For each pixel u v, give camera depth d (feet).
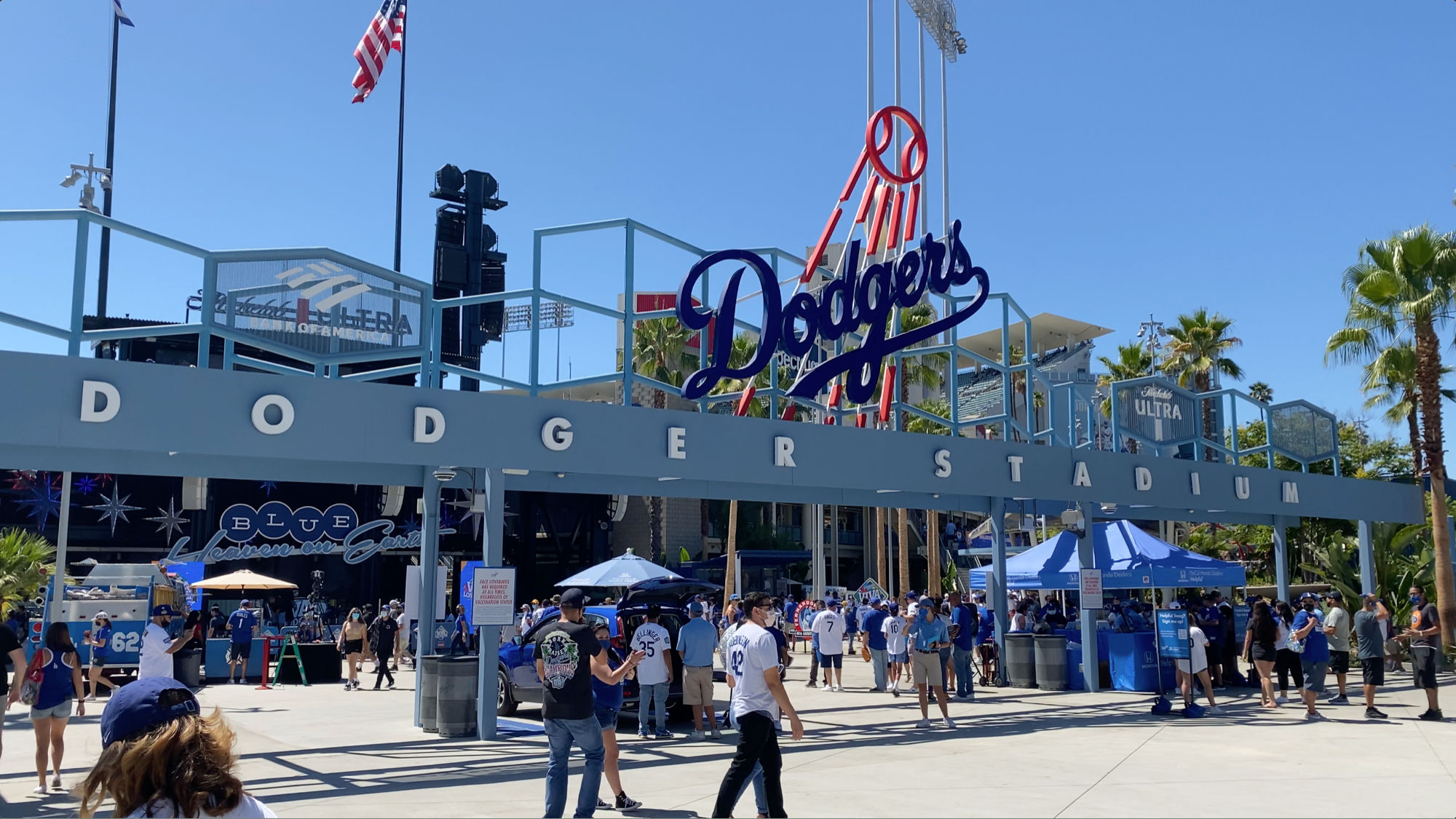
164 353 113.50
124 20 128.67
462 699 43.83
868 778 33.35
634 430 47.19
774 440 51.37
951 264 65.00
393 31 82.17
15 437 34.68
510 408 44.14
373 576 141.28
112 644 70.44
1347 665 55.67
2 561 82.48
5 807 29.35
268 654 73.41
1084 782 32.35
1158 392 72.18
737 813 27.71
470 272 168.55
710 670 44.68
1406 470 138.51
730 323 54.03
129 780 8.61
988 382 153.99
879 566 138.72
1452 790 30.78
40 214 37.81
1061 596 94.53
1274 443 77.87
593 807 25.26
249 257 42.45
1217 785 31.73
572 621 25.82
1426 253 83.87
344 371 92.53
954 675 62.39
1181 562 65.72
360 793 31.42
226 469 40.63
